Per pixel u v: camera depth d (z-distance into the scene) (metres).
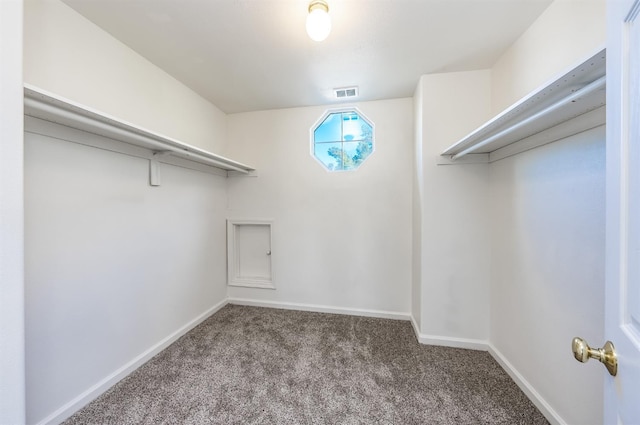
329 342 2.03
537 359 1.37
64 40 1.28
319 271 2.66
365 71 1.96
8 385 0.61
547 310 1.29
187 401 1.40
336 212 2.62
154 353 1.83
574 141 1.12
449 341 1.98
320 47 1.66
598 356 0.54
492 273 1.88
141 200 1.75
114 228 1.56
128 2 1.26
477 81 1.93
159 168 1.89
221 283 2.75
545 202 1.31
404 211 2.47
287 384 1.54
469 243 1.95
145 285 1.78
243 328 2.27
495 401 1.40
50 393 1.22
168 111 2.00
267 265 2.86
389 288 2.51
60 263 1.27
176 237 2.09
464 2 1.28
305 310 2.69
